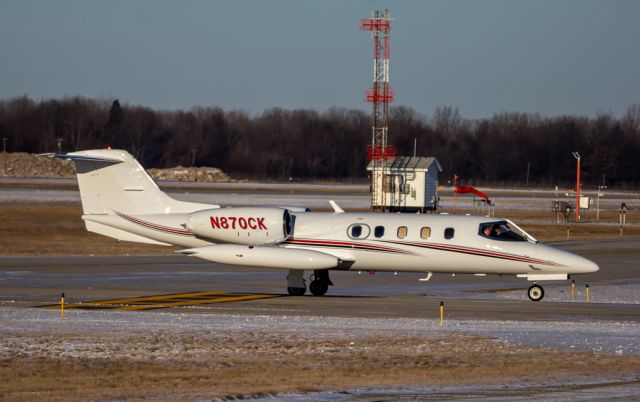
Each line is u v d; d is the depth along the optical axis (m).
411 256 116.75
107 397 58.34
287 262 114.06
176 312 99.81
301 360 72.88
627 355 74.56
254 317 95.56
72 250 181.88
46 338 81.88
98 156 126.69
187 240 124.56
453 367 69.69
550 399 57.94
